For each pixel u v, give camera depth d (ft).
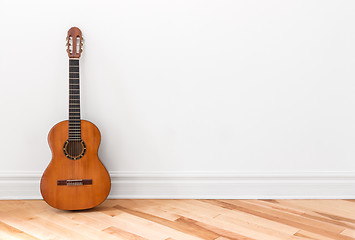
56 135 6.15
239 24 6.81
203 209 6.39
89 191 6.18
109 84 6.88
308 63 6.90
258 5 6.77
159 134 7.00
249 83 6.93
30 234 5.16
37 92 6.81
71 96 6.29
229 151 7.05
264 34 6.83
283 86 6.93
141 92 6.91
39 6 6.63
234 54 6.86
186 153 7.05
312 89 6.93
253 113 6.97
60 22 6.68
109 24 6.73
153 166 7.06
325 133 7.02
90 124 6.25
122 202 6.76
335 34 6.84
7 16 6.61
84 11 6.68
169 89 6.92
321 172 7.06
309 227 5.57
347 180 7.05
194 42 6.82
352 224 5.73
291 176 7.06
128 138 6.99
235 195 7.06
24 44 6.69
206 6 6.75
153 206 6.53
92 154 6.23
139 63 6.85
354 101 6.93
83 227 5.46
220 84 6.92
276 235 5.25
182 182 7.06
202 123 6.98
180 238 5.08
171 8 6.75
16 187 6.89
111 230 5.35
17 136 6.87
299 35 6.84
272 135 7.02
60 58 6.75
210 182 7.07
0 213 6.06
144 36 6.79
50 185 6.08
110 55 6.81
